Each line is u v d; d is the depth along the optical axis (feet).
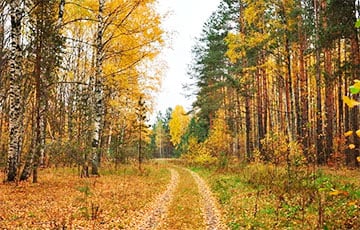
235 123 119.03
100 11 63.26
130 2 61.77
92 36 85.61
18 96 51.88
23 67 59.00
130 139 110.22
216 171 91.35
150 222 36.32
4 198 39.88
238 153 121.29
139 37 63.87
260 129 93.86
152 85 74.69
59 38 52.42
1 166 73.41
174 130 286.66
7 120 86.69
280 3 62.75
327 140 72.08
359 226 25.76
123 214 38.32
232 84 100.83
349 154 66.03
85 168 65.62
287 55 66.23
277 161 54.13
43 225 30.50
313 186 40.83
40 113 56.70
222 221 36.60
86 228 31.14
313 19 70.90
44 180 57.41
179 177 91.35
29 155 54.65
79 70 101.09
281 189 45.06
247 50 71.31
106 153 101.24
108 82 74.33
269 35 64.59
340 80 77.41
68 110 97.25
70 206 38.83
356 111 67.92
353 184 39.63
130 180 69.77
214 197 53.78
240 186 57.36
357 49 54.29
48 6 50.67
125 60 67.26
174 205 46.70
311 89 93.45
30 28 50.96
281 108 102.42
